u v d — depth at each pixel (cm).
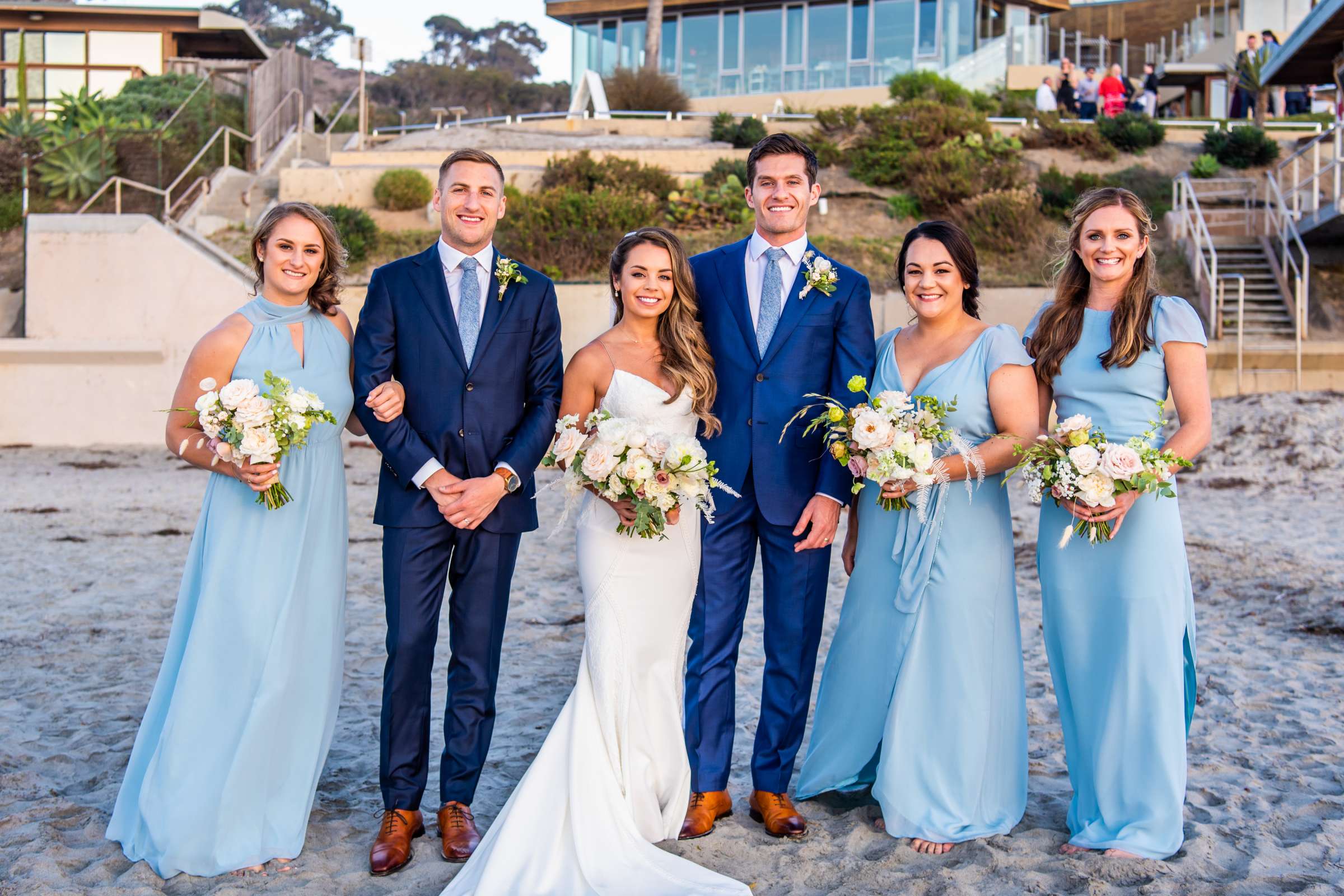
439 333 348
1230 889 306
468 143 2212
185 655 329
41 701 487
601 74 2922
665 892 301
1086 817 348
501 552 352
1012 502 1102
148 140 1777
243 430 314
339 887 315
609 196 1762
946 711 349
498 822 327
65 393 1509
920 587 353
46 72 2530
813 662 366
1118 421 354
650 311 353
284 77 2334
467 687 353
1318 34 1755
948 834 340
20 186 1750
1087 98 2467
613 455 326
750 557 372
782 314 364
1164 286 1659
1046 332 371
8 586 724
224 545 334
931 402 343
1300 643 595
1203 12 3381
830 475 357
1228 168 2050
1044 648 597
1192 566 789
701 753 365
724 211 1800
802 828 351
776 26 2716
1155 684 336
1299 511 1021
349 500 1126
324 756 348
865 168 1964
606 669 335
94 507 1044
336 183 1920
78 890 308
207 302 1504
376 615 668
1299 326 1494
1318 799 377
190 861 318
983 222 1798
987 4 2716
